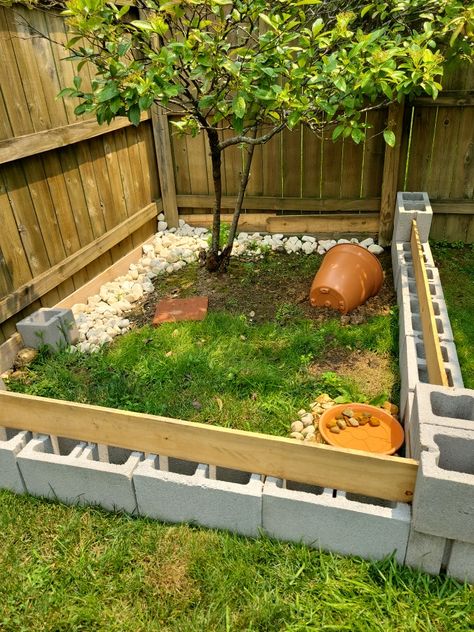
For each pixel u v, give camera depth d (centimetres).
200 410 308
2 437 271
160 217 586
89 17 302
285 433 288
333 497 218
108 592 207
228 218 583
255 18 348
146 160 549
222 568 213
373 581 206
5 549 226
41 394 330
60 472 241
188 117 415
